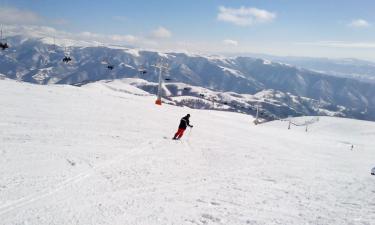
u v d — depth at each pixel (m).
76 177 10.08
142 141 18.22
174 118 31.92
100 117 24.08
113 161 12.82
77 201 8.07
